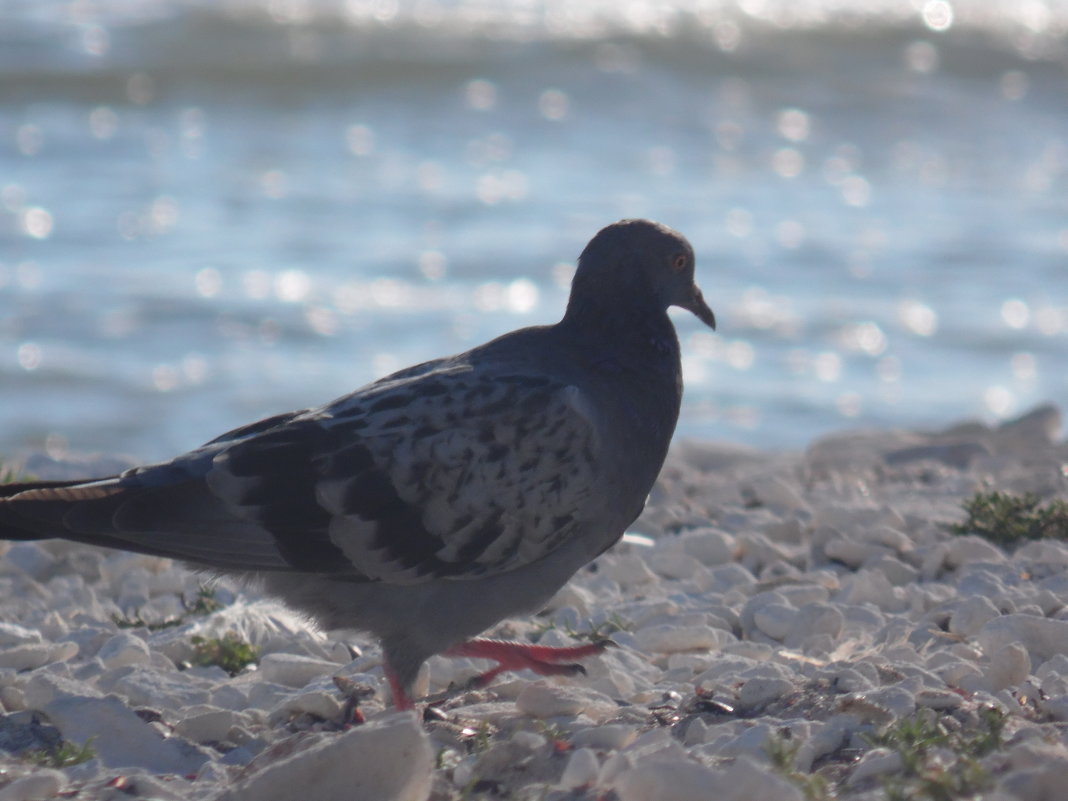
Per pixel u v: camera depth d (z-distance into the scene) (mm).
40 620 9000
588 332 7844
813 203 36156
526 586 7238
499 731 6668
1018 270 30203
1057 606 8367
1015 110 47594
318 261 29297
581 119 44344
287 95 45531
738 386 23141
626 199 35656
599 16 54188
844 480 12820
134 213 32688
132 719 6672
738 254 31125
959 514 11078
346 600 7160
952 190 38000
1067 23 56562
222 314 25750
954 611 8203
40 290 26734
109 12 52406
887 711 6254
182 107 43750
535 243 31031
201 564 7047
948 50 53125
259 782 5492
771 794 5117
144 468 7102
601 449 7246
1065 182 39125
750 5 56281
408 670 7219
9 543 10695
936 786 5312
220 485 6945
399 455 6934
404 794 5523
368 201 34531
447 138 41719
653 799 5238
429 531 6961
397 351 24156
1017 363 24469
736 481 13094
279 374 22953
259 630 8562
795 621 8328
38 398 21688
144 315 25578
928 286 29047
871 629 8305
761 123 44812
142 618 9086
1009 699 6660
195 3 53219
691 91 47531
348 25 51625
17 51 47281
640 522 11305
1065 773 5188
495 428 7035
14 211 32312
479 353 7652
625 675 7484
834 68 50594
